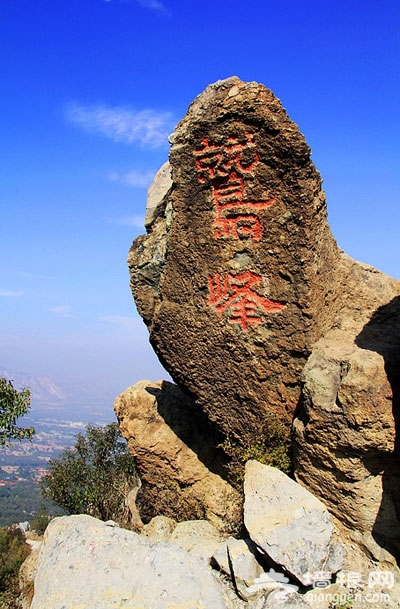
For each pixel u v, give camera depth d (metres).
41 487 19.02
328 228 8.84
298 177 7.93
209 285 8.84
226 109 8.13
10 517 52.22
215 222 8.62
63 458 19.25
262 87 8.02
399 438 7.06
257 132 8.05
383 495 7.26
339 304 9.12
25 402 13.60
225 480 10.12
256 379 8.70
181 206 8.81
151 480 10.53
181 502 10.21
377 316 9.14
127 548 6.82
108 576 6.48
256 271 8.46
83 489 18.03
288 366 8.43
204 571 6.55
